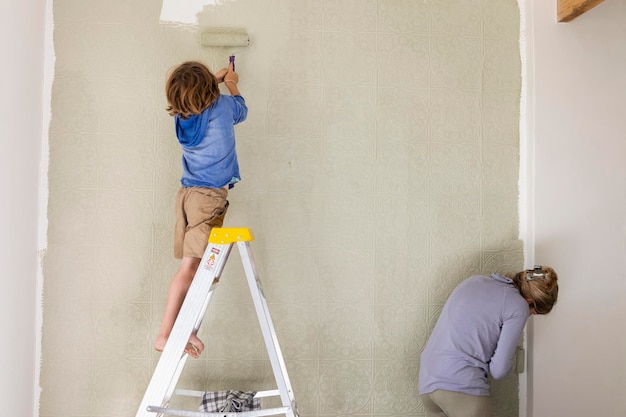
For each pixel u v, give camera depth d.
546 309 2.23
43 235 2.34
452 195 2.49
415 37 2.49
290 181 2.42
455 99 2.50
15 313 2.13
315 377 2.41
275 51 2.43
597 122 2.50
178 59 2.40
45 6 2.36
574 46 2.50
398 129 2.47
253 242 2.40
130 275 2.36
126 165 2.38
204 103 1.99
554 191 2.47
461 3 2.51
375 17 2.47
